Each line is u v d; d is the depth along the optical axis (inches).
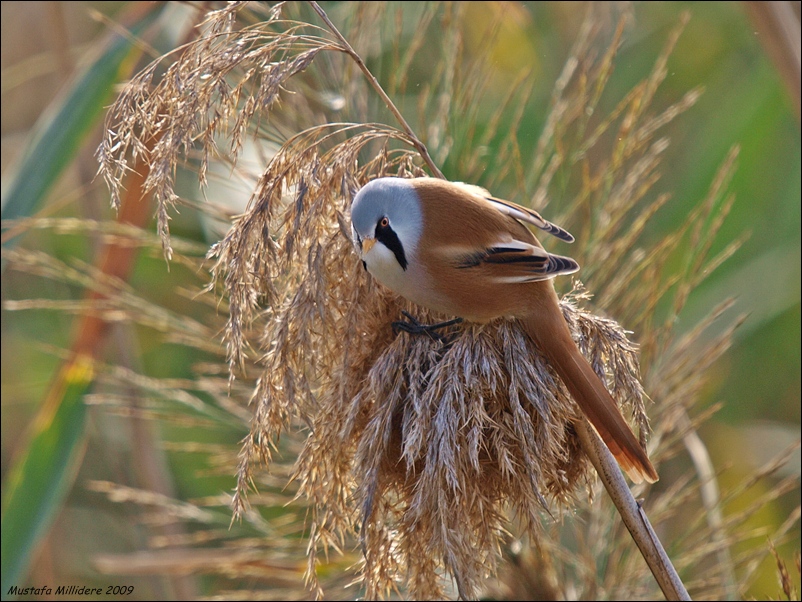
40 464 156.1
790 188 172.7
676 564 154.3
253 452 149.3
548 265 149.4
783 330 177.8
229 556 156.3
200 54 148.6
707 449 171.2
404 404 149.4
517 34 170.4
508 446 149.0
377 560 149.8
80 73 156.3
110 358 161.9
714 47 198.7
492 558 149.5
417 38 156.3
